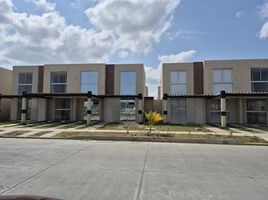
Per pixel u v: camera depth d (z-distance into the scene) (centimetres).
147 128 1806
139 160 775
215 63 2431
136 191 477
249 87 2361
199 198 444
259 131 1661
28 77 2756
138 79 2580
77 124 2123
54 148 1003
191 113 2397
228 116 2372
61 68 2669
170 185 519
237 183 539
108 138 1325
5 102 2867
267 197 454
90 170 636
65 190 476
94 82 2619
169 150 988
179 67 2516
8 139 1309
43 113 2597
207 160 793
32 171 619
